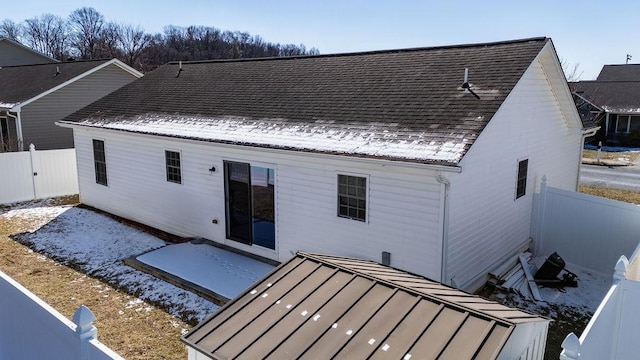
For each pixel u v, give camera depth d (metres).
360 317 4.02
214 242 11.59
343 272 4.75
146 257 10.60
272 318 4.21
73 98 22.19
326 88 11.62
